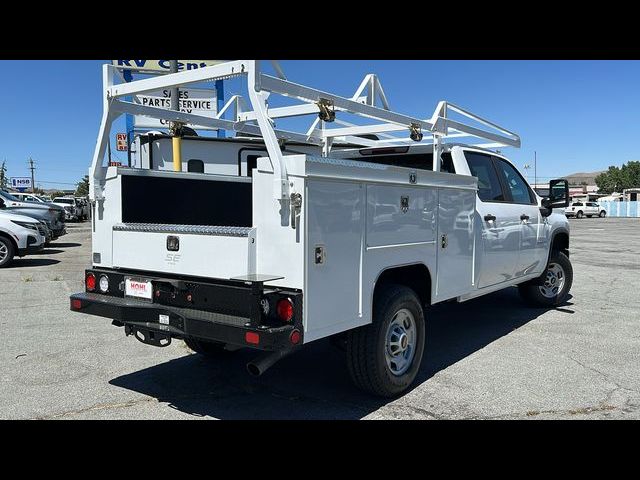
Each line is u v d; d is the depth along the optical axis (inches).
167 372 193.2
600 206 2234.3
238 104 254.1
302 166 128.6
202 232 146.3
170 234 154.1
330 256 137.5
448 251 190.2
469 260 205.0
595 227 1302.9
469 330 255.3
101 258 174.7
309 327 132.1
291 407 161.9
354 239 145.0
